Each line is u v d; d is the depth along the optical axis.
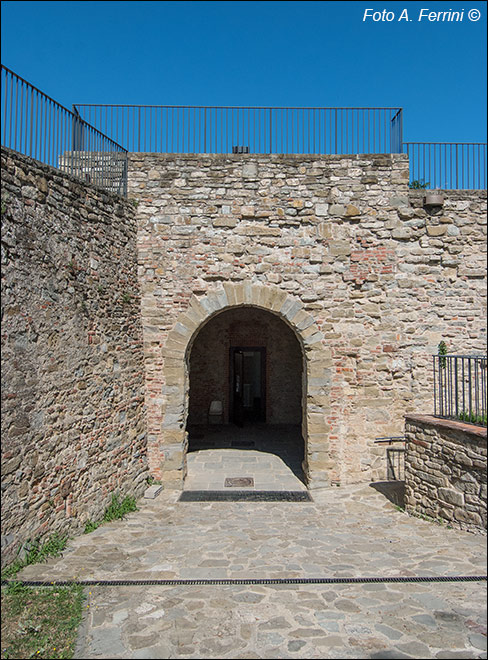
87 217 6.68
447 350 8.74
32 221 5.32
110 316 7.28
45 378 5.47
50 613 4.02
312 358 8.59
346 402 8.62
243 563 5.24
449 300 8.77
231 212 8.59
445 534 6.13
